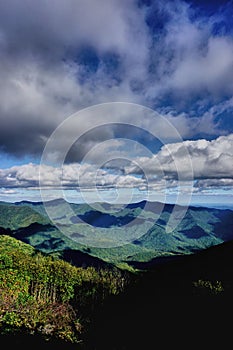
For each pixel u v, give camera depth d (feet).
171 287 209.05
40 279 317.63
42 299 287.69
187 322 114.52
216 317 107.65
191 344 98.99
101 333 164.25
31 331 171.32
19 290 286.05
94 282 322.55
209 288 150.10
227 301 118.62
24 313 234.99
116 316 189.26
